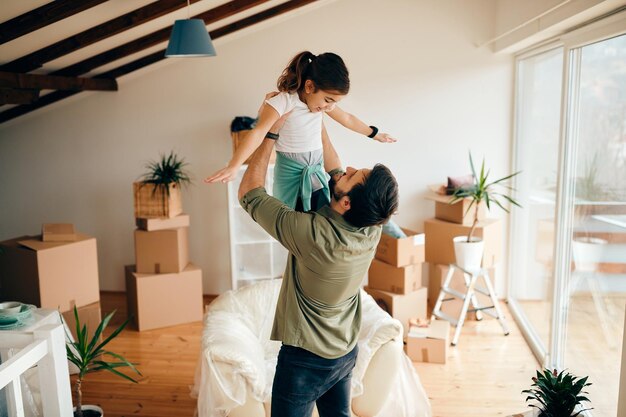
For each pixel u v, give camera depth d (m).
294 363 1.99
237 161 1.73
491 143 5.14
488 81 5.06
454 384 3.79
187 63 5.21
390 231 4.51
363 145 5.22
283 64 5.15
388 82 5.13
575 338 3.51
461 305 4.86
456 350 4.32
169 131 5.32
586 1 2.96
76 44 3.48
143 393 3.68
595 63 3.24
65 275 4.01
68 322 4.05
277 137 1.93
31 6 2.74
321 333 1.98
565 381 2.48
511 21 4.38
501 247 4.91
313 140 1.93
